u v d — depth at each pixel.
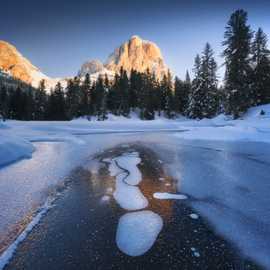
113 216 4.11
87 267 2.76
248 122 24.72
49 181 6.21
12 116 60.91
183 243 3.24
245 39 30.89
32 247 3.16
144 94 62.25
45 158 9.32
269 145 12.59
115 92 63.41
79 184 5.96
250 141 14.27
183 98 62.81
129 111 63.84
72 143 14.26
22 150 10.03
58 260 2.88
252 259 2.89
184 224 3.80
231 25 31.94
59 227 3.71
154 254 3.00
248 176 6.62
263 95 34.50
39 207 4.51
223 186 5.75
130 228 3.67
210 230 3.60
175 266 2.77
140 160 9.01
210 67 45.78
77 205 4.61
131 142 14.96
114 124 34.38
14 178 6.46
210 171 7.23
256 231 3.57
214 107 44.91
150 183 6.05
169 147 12.53
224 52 32.56
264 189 5.52
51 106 59.19
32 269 2.73
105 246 3.17
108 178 6.50
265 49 35.91
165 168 7.66
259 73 34.75
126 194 5.23
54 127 27.02
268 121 21.42
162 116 62.62
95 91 62.78
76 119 59.12
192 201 4.81
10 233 3.53
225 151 10.94
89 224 3.81
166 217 4.06
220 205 4.58
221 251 3.05
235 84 31.03
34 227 3.71
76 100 61.66
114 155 10.11
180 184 5.94
